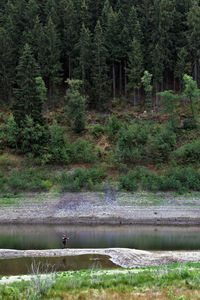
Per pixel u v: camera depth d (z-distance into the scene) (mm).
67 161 52312
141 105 64875
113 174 50344
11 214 41531
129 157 52219
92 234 34625
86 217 41156
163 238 32781
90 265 23234
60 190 46469
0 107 62875
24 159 52969
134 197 44969
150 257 25359
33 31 65812
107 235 34156
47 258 25281
